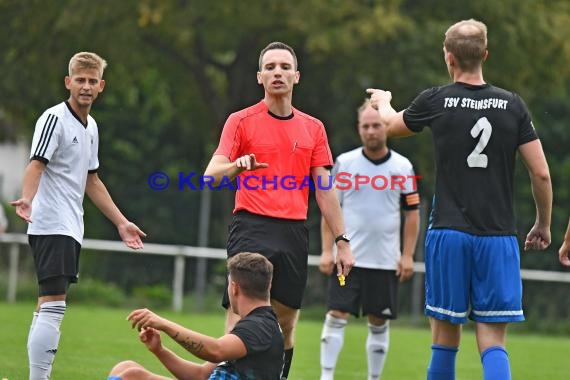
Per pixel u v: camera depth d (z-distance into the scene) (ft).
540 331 219.41
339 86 281.54
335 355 108.06
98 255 241.14
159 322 65.51
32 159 81.97
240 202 82.17
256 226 81.25
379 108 81.41
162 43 293.43
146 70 316.60
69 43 277.64
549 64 287.69
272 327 68.03
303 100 296.92
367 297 109.19
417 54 268.62
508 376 72.33
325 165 83.76
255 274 68.39
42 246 82.79
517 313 74.23
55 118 83.35
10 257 222.89
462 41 75.36
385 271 109.50
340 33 252.83
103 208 88.99
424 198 295.89
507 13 271.28
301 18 254.27
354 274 108.99
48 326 82.07
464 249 74.33
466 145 74.43
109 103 355.97
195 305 221.66
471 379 116.47
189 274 239.91
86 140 85.40
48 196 83.35
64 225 83.10
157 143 370.94
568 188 332.19
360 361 132.36
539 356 150.51
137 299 230.89
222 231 315.37
